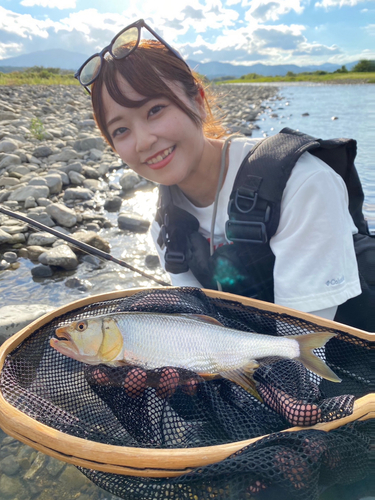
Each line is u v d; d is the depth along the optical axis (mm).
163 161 635
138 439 503
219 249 699
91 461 412
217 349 552
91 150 2848
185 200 775
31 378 592
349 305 694
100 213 1885
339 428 452
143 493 415
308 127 3949
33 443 433
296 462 399
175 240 770
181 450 406
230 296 688
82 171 2424
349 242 650
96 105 638
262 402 527
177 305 610
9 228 1583
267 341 549
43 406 496
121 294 725
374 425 475
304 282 622
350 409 457
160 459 400
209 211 747
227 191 708
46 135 3205
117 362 543
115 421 544
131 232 1679
